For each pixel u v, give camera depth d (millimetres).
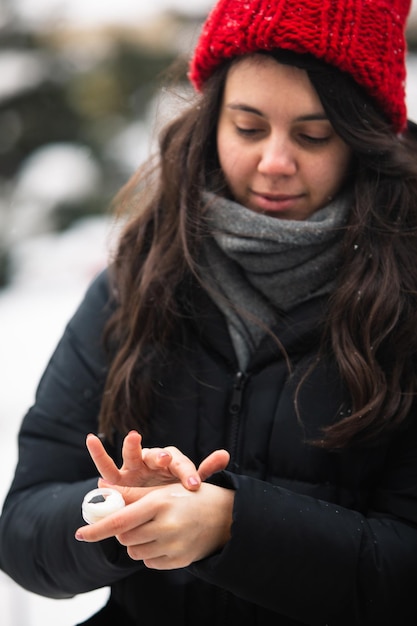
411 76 4887
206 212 1355
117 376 1371
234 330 1360
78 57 6035
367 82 1310
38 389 1451
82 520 1293
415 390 1308
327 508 1260
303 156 1319
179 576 1337
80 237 5273
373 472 1322
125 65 5996
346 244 1332
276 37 1278
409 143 1406
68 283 5027
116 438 1390
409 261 1343
